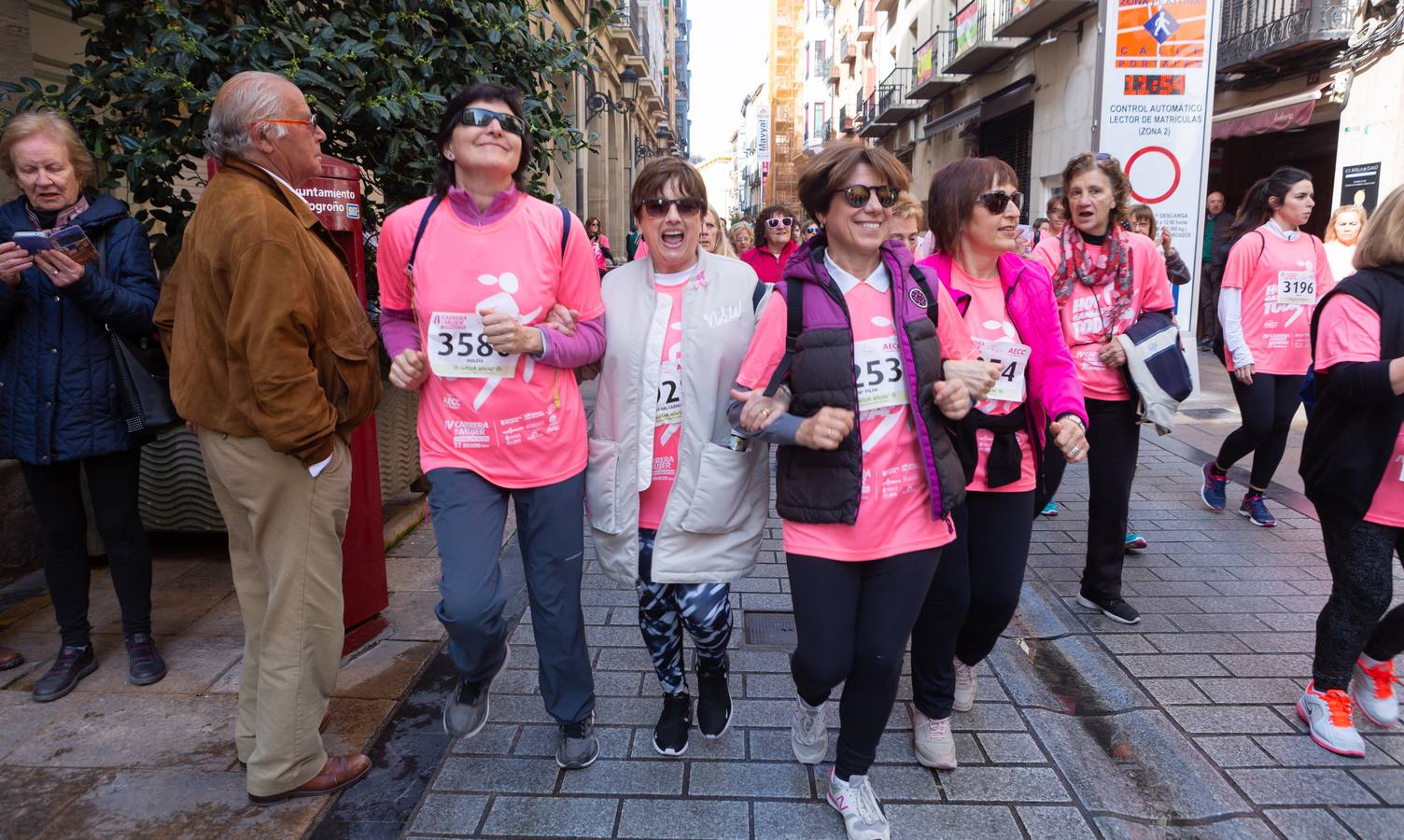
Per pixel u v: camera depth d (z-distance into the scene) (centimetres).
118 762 277
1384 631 297
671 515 259
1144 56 793
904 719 303
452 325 243
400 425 516
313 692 257
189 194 433
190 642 360
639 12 2475
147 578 333
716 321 258
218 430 240
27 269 307
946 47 2283
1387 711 302
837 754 245
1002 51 1869
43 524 322
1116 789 266
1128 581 437
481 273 244
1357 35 1045
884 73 3191
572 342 251
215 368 238
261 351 227
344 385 254
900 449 228
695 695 320
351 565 356
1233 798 263
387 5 453
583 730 272
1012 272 268
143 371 321
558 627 263
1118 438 380
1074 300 376
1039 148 1747
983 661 347
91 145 395
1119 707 315
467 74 474
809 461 229
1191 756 284
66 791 262
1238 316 498
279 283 229
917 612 233
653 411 263
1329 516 287
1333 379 272
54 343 309
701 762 276
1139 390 361
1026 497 269
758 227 657
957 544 256
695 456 258
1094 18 1503
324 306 248
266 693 250
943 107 2381
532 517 258
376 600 371
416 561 455
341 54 399
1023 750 284
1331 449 281
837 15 4478
